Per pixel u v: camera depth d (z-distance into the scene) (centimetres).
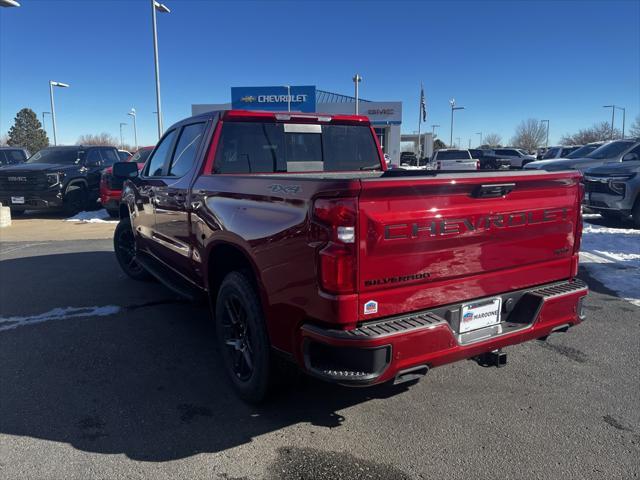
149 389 371
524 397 358
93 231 1181
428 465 280
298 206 273
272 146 446
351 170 497
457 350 284
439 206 276
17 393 364
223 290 354
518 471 275
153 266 547
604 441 303
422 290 280
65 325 507
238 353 356
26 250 930
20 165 1427
